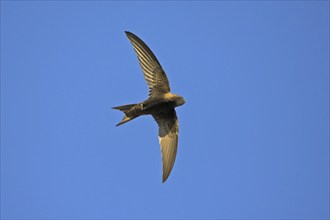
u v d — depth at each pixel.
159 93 14.74
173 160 14.66
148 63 14.96
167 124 14.88
